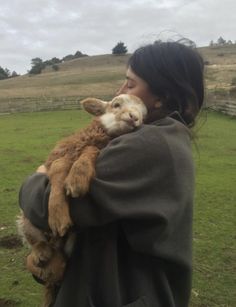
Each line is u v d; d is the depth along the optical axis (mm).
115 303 651
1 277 1841
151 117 743
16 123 8891
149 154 653
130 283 662
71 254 694
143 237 649
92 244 673
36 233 711
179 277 693
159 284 671
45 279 708
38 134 7051
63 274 702
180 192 660
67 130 7449
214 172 4160
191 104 737
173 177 658
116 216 636
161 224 645
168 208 648
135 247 655
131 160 649
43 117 9859
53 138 6527
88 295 663
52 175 661
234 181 3775
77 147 703
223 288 1781
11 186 3555
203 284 1809
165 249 659
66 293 687
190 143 710
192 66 734
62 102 11898
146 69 725
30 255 727
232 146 5680
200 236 2391
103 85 20266
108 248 665
